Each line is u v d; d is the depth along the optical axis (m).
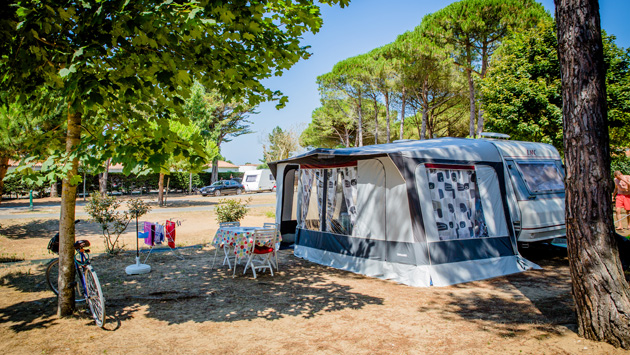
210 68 3.76
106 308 4.67
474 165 6.73
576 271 3.52
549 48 11.79
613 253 3.39
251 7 3.28
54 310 4.58
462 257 6.13
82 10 3.13
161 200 20.27
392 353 3.40
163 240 7.03
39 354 3.40
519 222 7.04
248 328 4.02
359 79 24.89
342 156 7.07
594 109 3.39
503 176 7.10
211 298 5.09
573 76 3.49
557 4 3.64
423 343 3.60
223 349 3.51
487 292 5.30
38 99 4.08
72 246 4.44
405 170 5.96
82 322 4.20
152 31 3.02
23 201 22.56
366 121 33.03
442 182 6.37
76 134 4.08
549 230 7.39
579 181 3.47
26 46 3.37
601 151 3.40
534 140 11.98
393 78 21.67
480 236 6.53
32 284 5.73
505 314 4.36
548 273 6.36
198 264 7.22
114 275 6.31
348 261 6.86
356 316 4.38
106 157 3.38
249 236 6.17
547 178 7.78
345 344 3.60
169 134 3.43
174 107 3.69
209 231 11.88
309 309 4.64
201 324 4.14
